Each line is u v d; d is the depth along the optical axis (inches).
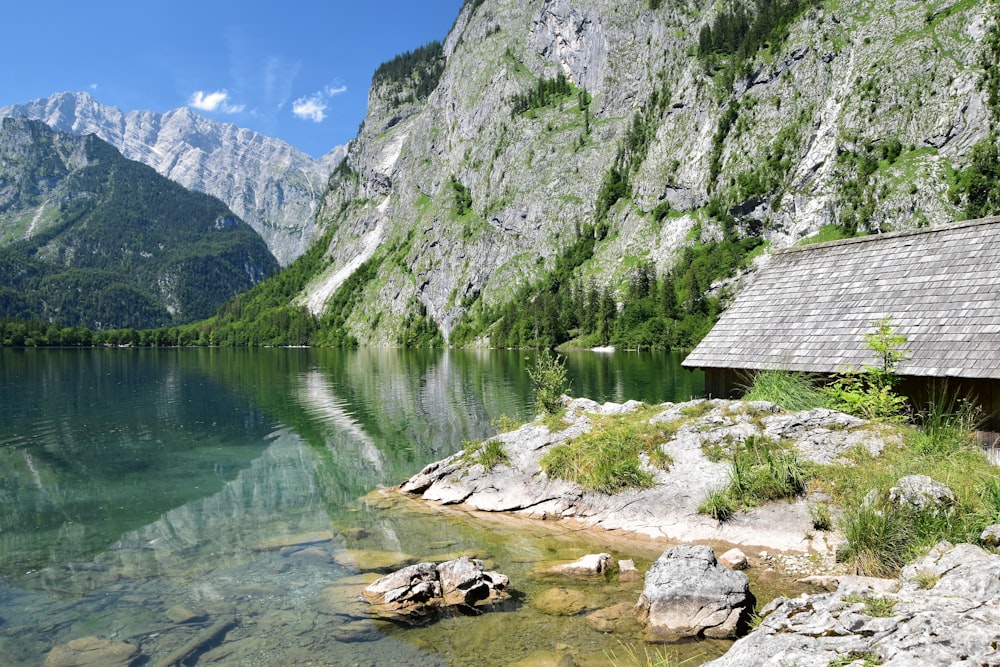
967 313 729.0
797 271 964.0
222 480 847.7
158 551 556.1
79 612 422.3
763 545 511.5
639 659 333.7
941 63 5723.4
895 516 434.0
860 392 714.8
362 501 728.3
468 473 732.0
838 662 225.0
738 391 913.5
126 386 2283.5
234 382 2453.2
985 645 211.8
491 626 381.7
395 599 419.2
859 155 5846.5
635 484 620.1
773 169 6446.9
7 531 626.2
